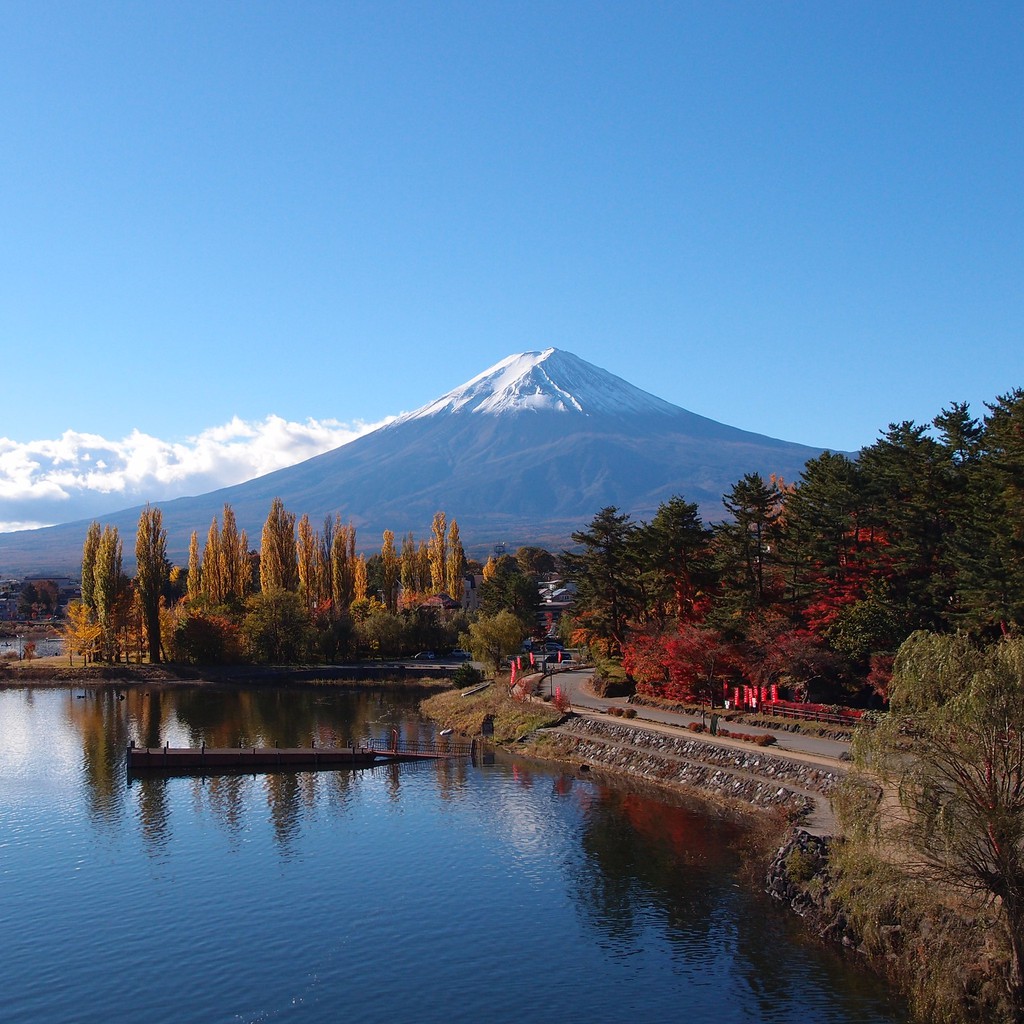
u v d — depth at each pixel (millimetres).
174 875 53281
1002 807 34375
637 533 101875
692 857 54156
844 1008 37000
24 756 85938
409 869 53750
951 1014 34438
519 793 69625
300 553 180625
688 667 87062
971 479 71625
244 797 70062
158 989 40031
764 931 44000
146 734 98188
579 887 50312
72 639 155125
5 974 41469
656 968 41000
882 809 41375
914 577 78062
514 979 40469
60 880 52625
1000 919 34656
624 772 74438
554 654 143875
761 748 67312
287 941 44562
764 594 88625
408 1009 38188
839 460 88188
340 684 142125
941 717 35406
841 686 78938
